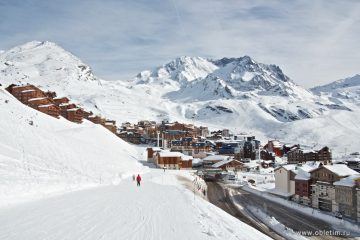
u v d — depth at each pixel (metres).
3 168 42.66
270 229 53.16
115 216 28.39
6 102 112.81
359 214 67.00
